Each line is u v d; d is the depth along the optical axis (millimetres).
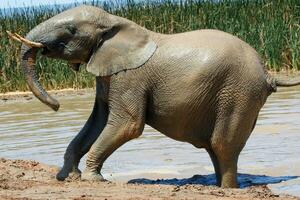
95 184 13352
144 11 36562
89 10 13930
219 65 13344
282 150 16438
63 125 21438
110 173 15148
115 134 13781
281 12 36531
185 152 16938
